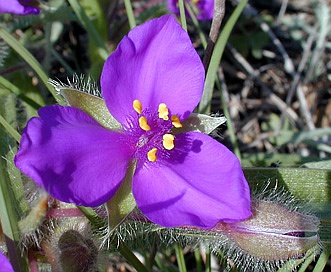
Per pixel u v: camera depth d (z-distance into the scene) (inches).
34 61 3.1
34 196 2.6
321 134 4.3
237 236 2.5
